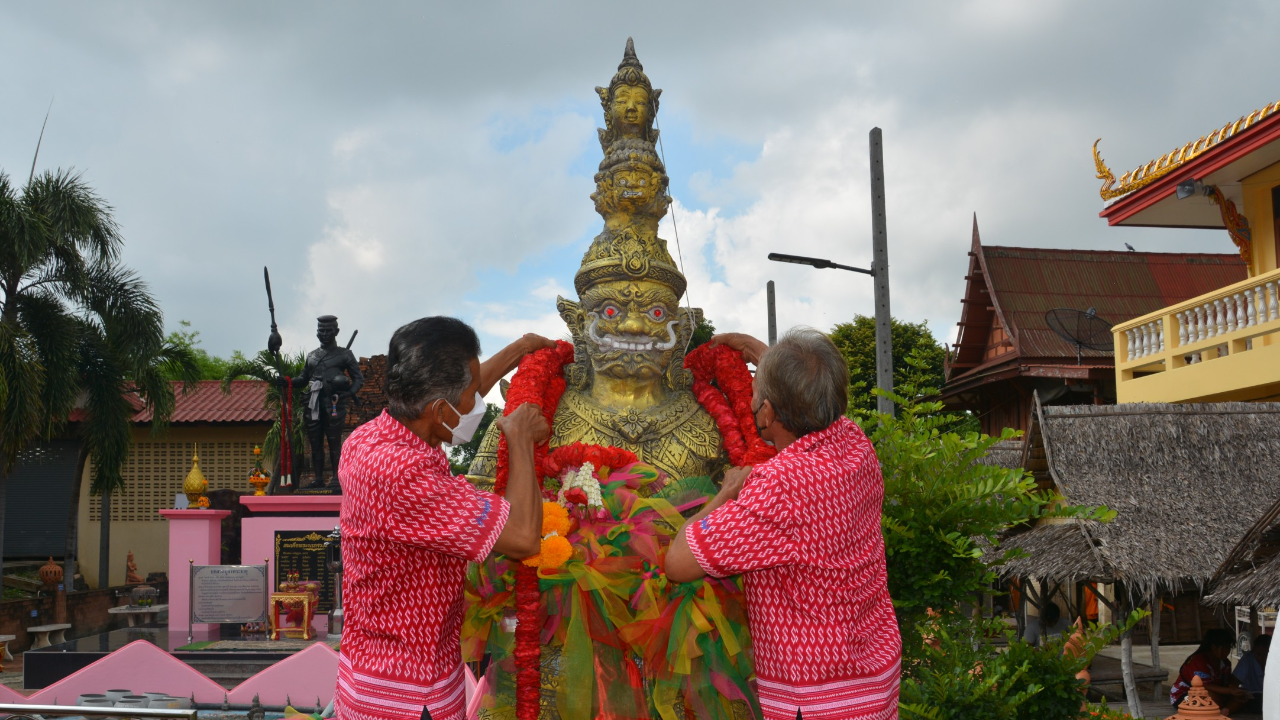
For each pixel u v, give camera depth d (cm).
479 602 266
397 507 203
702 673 259
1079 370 1552
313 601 1091
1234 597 715
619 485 282
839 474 215
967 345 1886
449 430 219
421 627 207
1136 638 1432
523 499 219
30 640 1526
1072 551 853
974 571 405
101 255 1536
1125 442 918
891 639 223
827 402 220
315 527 1186
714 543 210
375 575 207
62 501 2284
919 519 395
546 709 267
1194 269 1881
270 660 955
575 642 255
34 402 1396
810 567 209
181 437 2361
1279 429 927
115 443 1642
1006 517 398
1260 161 1180
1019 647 482
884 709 213
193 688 805
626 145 338
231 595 1119
